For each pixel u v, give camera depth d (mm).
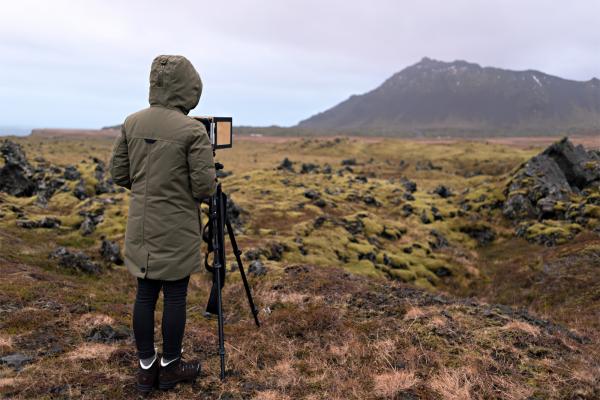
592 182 46062
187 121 3916
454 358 5512
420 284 25344
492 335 6141
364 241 29531
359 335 6387
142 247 3953
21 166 37406
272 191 46906
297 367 5336
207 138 3990
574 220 34719
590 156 49562
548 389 4773
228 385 4715
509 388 4781
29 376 4633
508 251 33594
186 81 4031
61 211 32281
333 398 4539
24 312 6844
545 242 32375
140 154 3932
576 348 6074
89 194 38344
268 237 26344
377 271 24328
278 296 8836
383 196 51250
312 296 8609
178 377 4516
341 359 5613
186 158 3924
